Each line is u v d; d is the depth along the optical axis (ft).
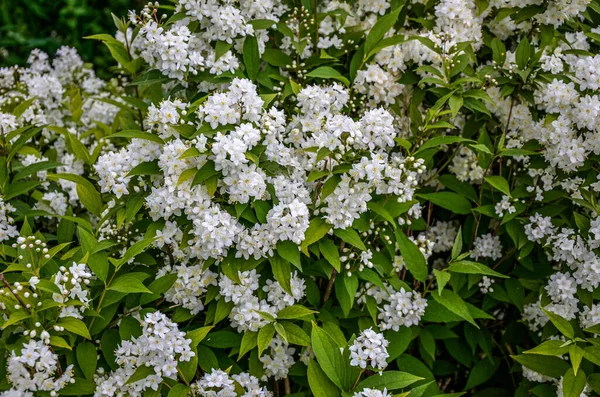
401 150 14.48
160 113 11.69
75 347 11.40
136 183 12.23
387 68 14.42
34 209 13.85
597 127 12.82
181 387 10.61
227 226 10.93
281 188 11.59
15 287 10.44
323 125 12.12
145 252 13.02
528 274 14.32
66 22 33.22
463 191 14.42
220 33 13.03
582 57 14.92
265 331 11.23
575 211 13.92
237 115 11.07
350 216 11.64
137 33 14.16
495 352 15.78
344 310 12.26
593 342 10.98
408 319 12.84
